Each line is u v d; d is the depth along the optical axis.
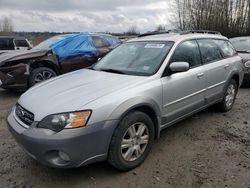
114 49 5.12
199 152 4.11
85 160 3.15
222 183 3.34
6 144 4.38
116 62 4.62
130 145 3.51
